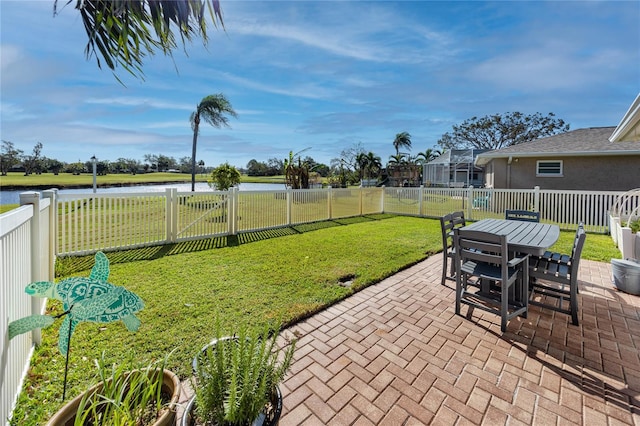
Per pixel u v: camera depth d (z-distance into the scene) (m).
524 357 2.52
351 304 3.52
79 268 4.57
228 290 3.78
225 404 1.37
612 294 3.83
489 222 4.50
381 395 2.09
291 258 5.29
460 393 2.12
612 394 2.10
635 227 5.35
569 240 7.04
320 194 9.77
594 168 11.76
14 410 1.78
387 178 25.20
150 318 3.04
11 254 1.81
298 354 2.54
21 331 1.49
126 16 1.63
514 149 13.48
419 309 3.40
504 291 2.88
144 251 5.66
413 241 6.77
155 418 1.43
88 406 1.39
